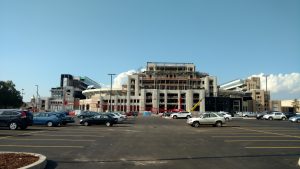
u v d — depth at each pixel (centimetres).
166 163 1191
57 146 1656
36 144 1725
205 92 16412
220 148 1627
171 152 1476
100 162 1206
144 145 1747
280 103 18612
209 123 3716
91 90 19625
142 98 16462
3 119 2812
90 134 2428
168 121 5588
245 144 1811
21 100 12900
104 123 3800
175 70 18100
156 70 17912
